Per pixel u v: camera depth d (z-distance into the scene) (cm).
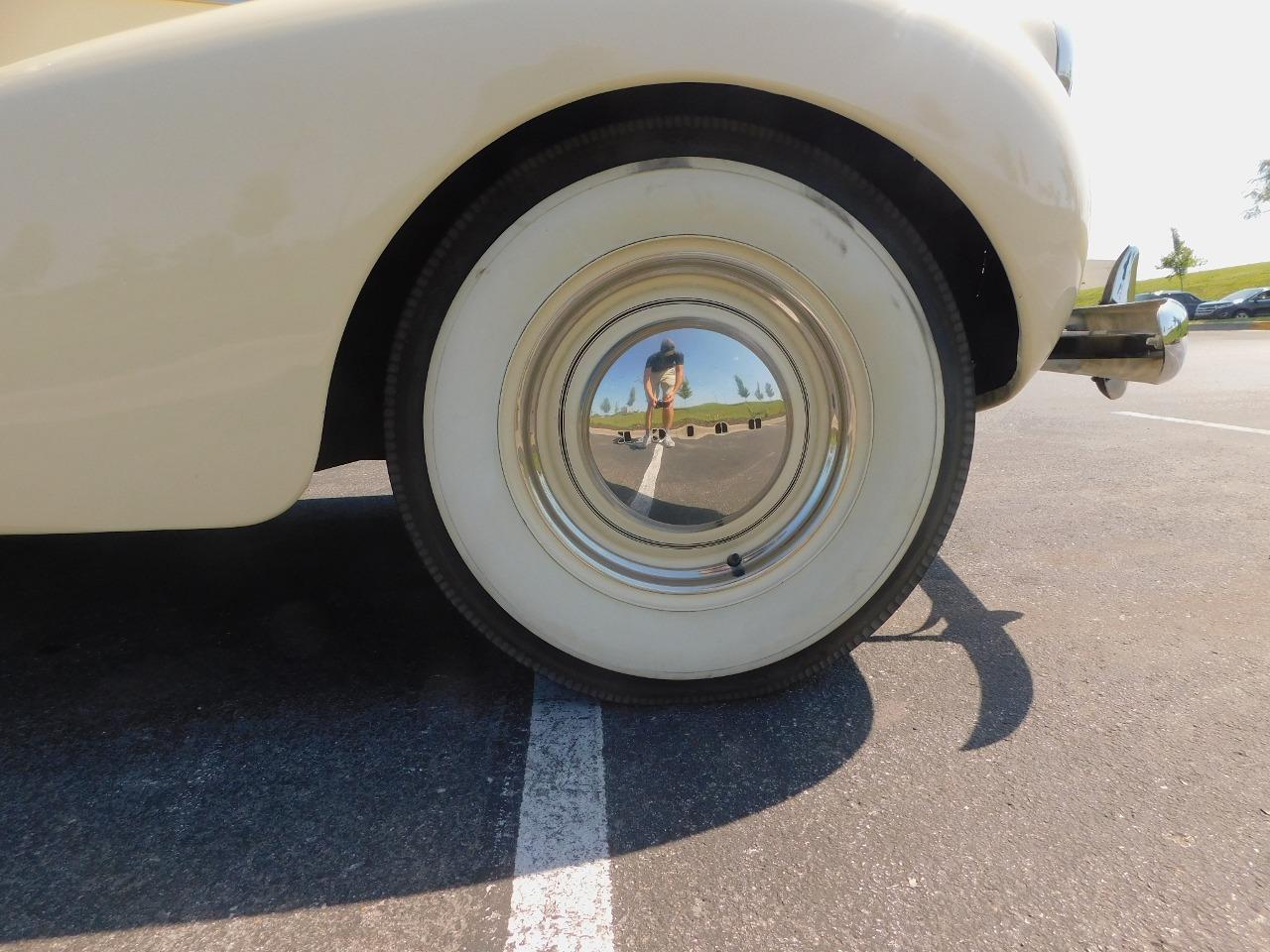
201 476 122
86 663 167
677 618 140
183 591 208
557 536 138
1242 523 259
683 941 94
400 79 112
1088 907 98
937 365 134
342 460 156
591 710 145
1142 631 176
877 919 97
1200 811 115
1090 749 131
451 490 134
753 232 129
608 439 139
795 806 117
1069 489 310
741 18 114
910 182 134
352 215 114
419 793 122
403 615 191
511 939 95
